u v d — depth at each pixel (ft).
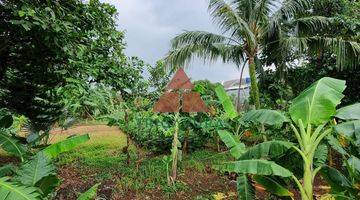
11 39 21.08
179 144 22.36
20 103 26.07
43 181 12.26
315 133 15.44
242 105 41.86
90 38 21.44
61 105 24.70
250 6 36.24
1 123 17.40
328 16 41.47
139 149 32.83
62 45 18.65
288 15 38.24
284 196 16.78
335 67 39.37
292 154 16.78
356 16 39.09
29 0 18.08
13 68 24.76
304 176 15.34
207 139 34.06
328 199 17.69
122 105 25.63
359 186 16.15
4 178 10.72
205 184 22.59
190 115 29.86
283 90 41.57
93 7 21.75
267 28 37.09
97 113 24.72
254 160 14.64
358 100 38.47
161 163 26.14
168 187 20.98
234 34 36.70
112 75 22.43
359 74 38.29
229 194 20.51
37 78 24.54
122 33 24.02
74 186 19.22
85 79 20.33
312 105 15.57
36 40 20.54
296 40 36.65
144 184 21.36
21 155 15.06
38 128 25.32
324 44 36.94
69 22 19.16
